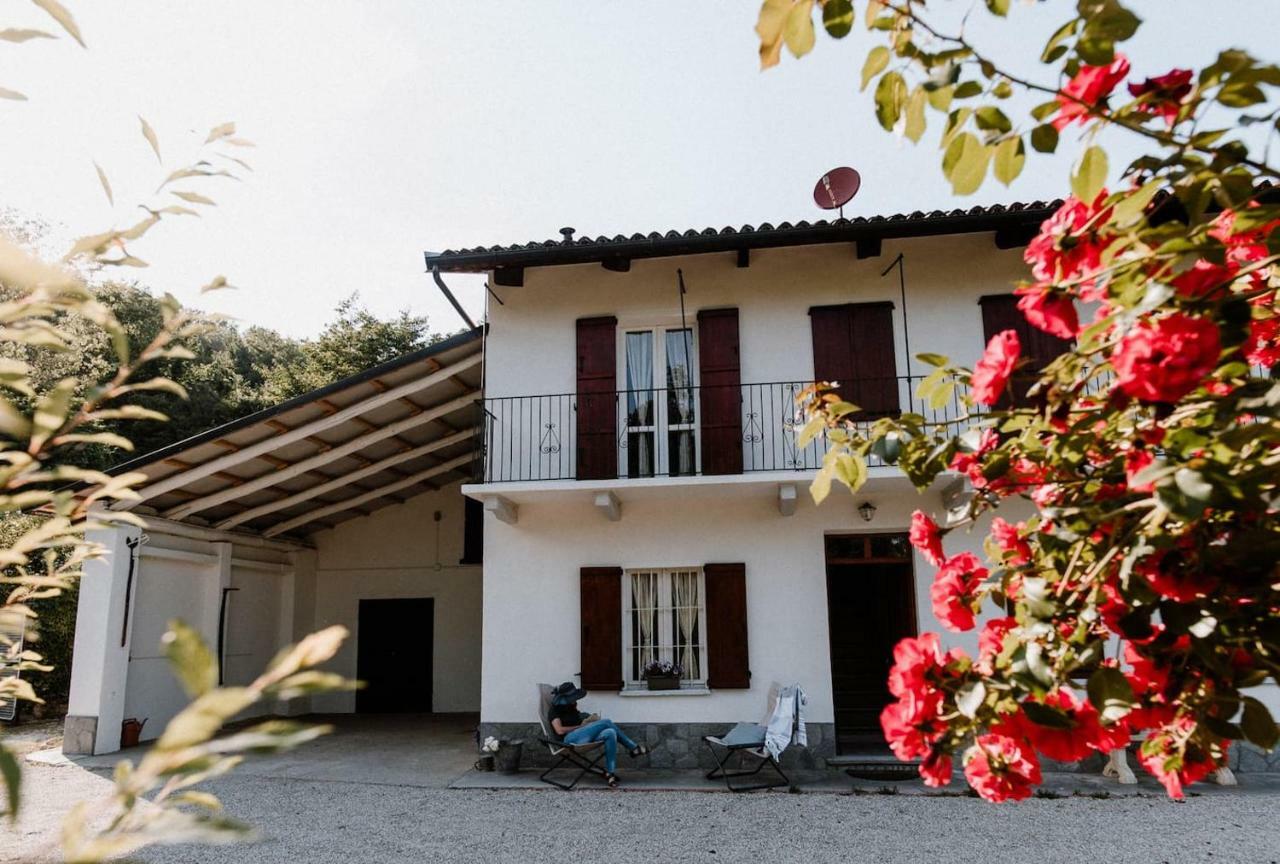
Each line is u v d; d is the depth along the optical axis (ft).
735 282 31.65
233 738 2.16
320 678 2.23
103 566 32.37
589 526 30.86
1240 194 4.91
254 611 42.37
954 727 5.44
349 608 46.62
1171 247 4.84
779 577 29.63
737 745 25.50
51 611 45.85
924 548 7.24
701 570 30.35
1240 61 4.51
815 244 30.09
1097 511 5.39
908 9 5.35
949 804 23.70
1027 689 5.01
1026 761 5.39
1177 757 5.78
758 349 31.04
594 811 23.62
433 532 46.98
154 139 3.17
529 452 31.35
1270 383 4.91
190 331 3.33
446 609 46.26
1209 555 4.65
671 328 32.04
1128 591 5.04
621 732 26.89
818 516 29.78
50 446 3.03
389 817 23.24
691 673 29.78
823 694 28.71
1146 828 21.01
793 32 5.45
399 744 35.04
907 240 31.17
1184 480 4.31
